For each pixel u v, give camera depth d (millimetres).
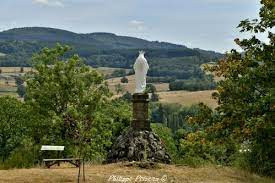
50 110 38156
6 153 42781
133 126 22484
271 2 17078
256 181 18719
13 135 43438
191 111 99250
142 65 22719
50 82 38344
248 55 17453
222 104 17125
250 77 16484
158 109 105125
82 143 17547
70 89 38688
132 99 22609
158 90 161375
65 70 39062
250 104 16344
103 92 40250
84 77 39719
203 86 151875
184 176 18547
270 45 17266
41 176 17328
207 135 17391
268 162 20547
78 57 39875
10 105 44000
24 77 39688
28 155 22203
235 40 17938
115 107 48844
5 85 171000
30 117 38875
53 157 32188
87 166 20812
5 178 16750
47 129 37531
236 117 16453
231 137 17266
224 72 17641
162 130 50219
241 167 21281
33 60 39969
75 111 35531
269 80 16422
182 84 156875
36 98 38688
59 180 16750
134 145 21688
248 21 17625
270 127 15391
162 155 21891
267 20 17188
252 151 19984
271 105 15188
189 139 17734
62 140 34250
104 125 41250
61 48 40219
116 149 22156
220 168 21016
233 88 16859
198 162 21922
